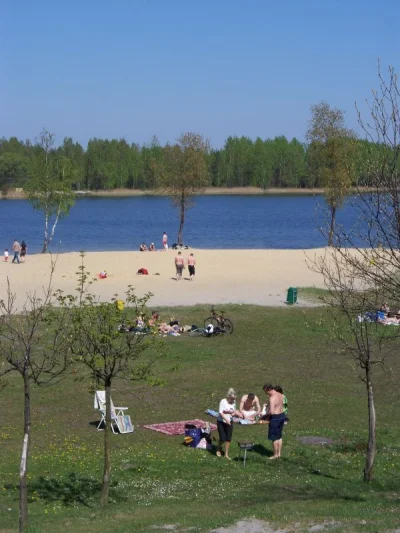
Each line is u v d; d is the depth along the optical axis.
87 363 15.12
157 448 19.86
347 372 29.42
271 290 48.66
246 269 58.47
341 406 24.73
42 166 74.12
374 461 18.41
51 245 89.31
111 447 19.95
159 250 75.00
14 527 13.86
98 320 15.20
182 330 36.50
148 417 23.28
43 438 20.69
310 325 37.75
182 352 32.41
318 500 15.09
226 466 18.28
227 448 19.05
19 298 43.38
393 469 17.94
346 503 14.66
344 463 18.56
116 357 15.23
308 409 24.34
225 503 15.12
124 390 26.44
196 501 15.39
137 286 49.81
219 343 34.41
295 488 16.33
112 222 125.31
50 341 27.56
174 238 99.56
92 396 25.38
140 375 16.44
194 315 40.16
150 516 14.20
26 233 105.19
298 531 12.38
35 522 14.07
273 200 189.12
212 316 36.84
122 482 16.88
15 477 17.03
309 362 30.98
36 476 17.09
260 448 19.95
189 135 82.81
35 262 61.62
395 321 29.73
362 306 16.69
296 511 13.84
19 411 23.50
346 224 84.94
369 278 16.75
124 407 23.25
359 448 19.88
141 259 63.88
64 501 15.57
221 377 28.38
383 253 15.34
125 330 15.23
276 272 56.66
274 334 36.16
